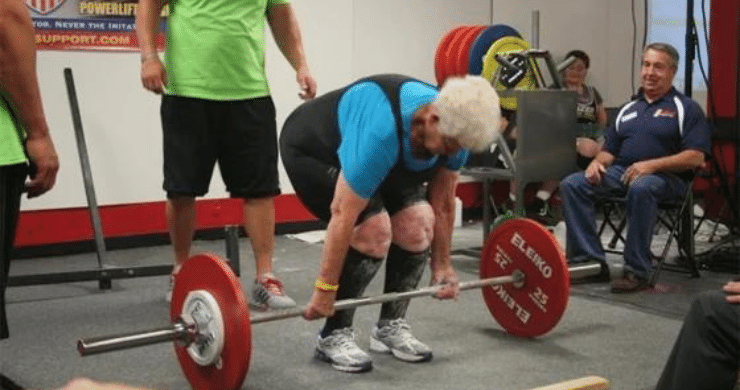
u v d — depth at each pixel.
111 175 5.27
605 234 5.74
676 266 4.78
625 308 3.86
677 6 7.46
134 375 2.88
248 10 3.56
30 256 5.04
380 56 6.27
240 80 3.55
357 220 2.74
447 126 2.42
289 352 3.14
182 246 3.75
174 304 2.70
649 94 4.48
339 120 2.71
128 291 4.14
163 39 5.21
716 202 5.86
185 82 3.51
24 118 2.15
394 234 2.88
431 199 2.88
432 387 2.77
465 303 3.91
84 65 5.11
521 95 4.41
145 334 2.49
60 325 3.50
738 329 2.09
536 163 4.50
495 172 4.62
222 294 2.47
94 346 2.41
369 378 2.87
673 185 4.29
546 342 3.30
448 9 6.54
